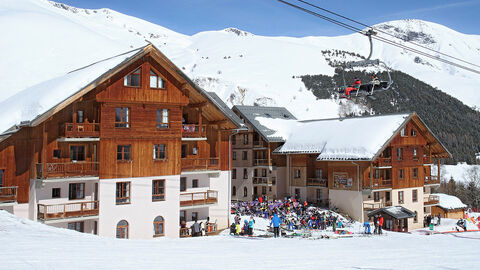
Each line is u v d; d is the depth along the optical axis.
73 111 32.97
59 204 31.03
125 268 12.19
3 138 30.58
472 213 70.94
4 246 14.95
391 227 50.19
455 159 142.88
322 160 53.19
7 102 38.62
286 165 61.25
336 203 53.59
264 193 61.25
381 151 49.19
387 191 53.25
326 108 197.50
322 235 34.00
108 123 34.03
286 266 13.86
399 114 54.12
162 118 37.06
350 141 52.50
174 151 37.44
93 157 34.25
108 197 33.72
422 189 56.62
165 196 36.75
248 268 13.21
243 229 37.94
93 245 16.97
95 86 32.50
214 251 17.58
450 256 17.70
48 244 16.09
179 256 15.48
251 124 61.84
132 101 34.97
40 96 33.56
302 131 61.34
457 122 193.38
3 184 31.34
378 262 15.34
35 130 32.16
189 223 40.56
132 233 34.81
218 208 42.56
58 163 31.69
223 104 52.09
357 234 37.94
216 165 41.56
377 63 24.61
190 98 40.31
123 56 36.44
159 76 36.62
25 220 22.19
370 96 26.05
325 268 13.63
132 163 35.03
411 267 14.23
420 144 56.72
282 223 43.88
